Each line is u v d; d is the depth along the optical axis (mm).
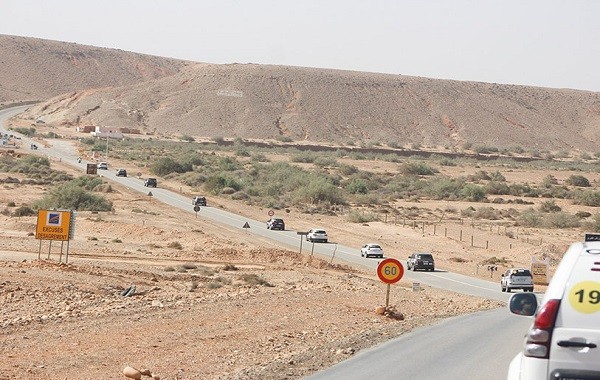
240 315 52125
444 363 36281
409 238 174125
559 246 157125
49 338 39062
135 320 47031
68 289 64750
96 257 107688
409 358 37750
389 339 45375
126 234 145875
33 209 181375
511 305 17938
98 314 49156
